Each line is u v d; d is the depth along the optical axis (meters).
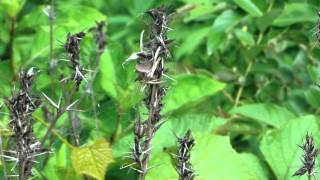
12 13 1.43
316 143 1.20
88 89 1.16
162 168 1.10
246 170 1.12
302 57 1.69
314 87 1.49
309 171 0.87
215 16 1.69
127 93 1.29
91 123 1.24
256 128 1.45
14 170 0.94
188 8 1.68
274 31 1.57
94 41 1.27
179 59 1.75
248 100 1.60
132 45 1.71
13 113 0.83
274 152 1.23
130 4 2.00
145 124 0.83
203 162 1.13
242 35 1.57
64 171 1.10
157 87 0.82
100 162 0.94
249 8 1.47
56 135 1.10
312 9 1.53
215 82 1.34
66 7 1.40
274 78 1.64
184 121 1.31
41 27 1.35
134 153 0.84
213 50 1.57
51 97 1.19
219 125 1.37
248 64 1.61
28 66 1.34
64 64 1.25
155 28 0.79
